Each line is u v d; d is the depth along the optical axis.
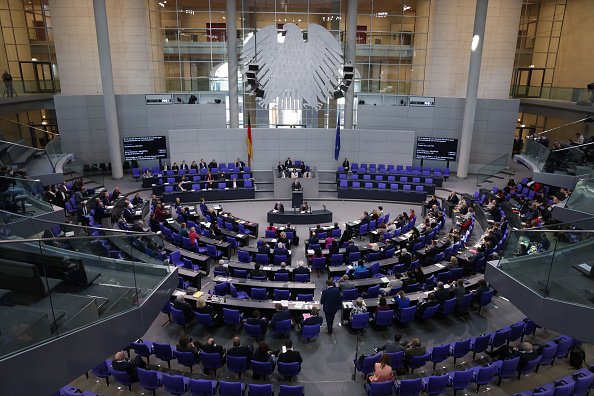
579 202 12.39
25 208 10.98
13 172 13.83
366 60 27.48
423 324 11.39
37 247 5.79
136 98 25.48
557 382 8.30
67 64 26.00
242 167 24.11
